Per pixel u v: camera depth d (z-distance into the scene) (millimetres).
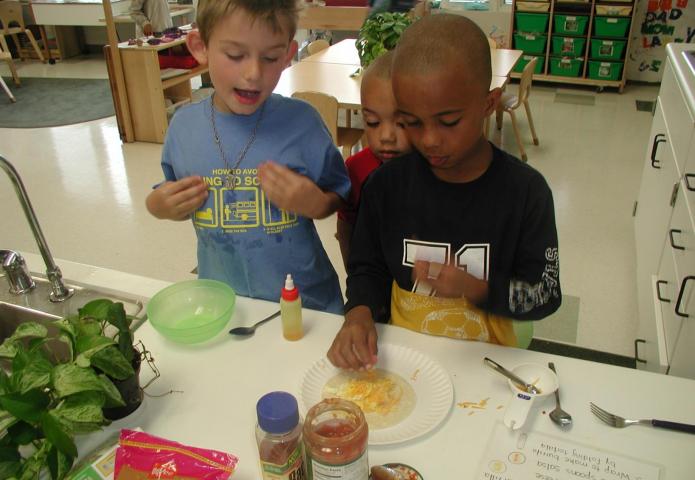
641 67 5812
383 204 1101
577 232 3143
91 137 4797
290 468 721
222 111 1190
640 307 2283
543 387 911
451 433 852
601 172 3881
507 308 1019
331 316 1129
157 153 4445
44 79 6645
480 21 6039
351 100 3057
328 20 5188
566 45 5590
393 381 958
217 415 898
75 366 748
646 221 2482
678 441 825
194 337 1047
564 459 802
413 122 891
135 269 2912
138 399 893
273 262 1239
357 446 668
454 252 1062
